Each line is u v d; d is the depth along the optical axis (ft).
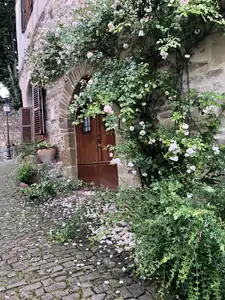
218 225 5.18
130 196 7.82
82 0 12.98
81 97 10.26
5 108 42.32
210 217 5.23
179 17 8.75
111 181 14.79
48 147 17.42
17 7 30.66
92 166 15.83
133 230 6.52
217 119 8.73
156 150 9.93
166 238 5.52
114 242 8.13
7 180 19.98
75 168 15.94
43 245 8.45
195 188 6.84
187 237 5.16
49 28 14.73
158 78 9.62
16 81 47.14
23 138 24.00
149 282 6.15
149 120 10.28
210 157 8.27
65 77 15.40
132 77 9.35
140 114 10.34
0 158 41.14
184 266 4.95
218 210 5.97
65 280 6.42
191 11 7.84
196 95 9.01
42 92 19.31
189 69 9.32
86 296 5.77
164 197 6.22
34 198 13.97
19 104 47.09
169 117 9.83
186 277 4.93
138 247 6.00
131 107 9.89
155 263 5.55
